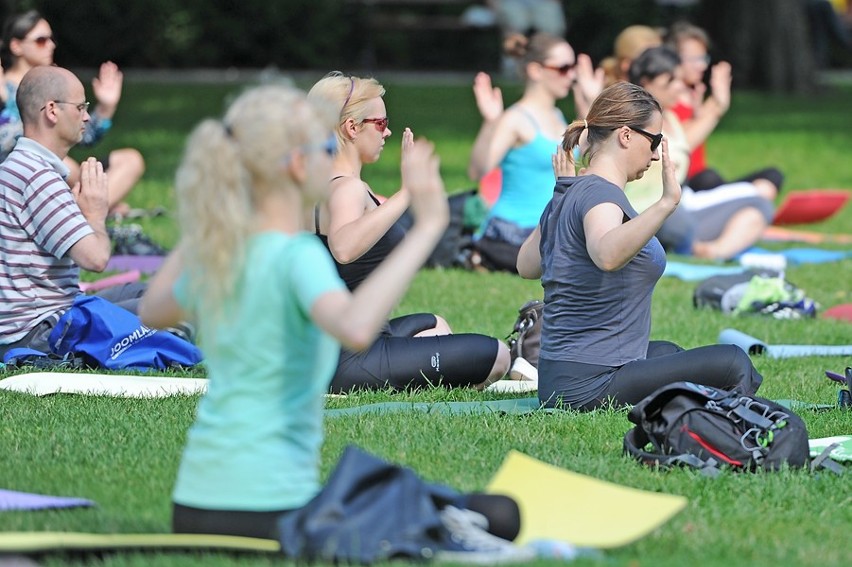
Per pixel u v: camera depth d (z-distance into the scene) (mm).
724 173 46125
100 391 15578
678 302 24266
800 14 74188
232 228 8922
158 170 41062
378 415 14648
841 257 30344
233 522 9219
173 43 74125
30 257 17125
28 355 17062
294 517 9039
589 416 14578
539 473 11047
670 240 28984
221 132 9031
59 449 13031
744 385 14492
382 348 16297
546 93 26516
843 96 73125
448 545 9195
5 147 22547
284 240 9047
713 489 12102
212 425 9281
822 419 15094
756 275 23844
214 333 9133
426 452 13164
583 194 14531
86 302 17172
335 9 78000
